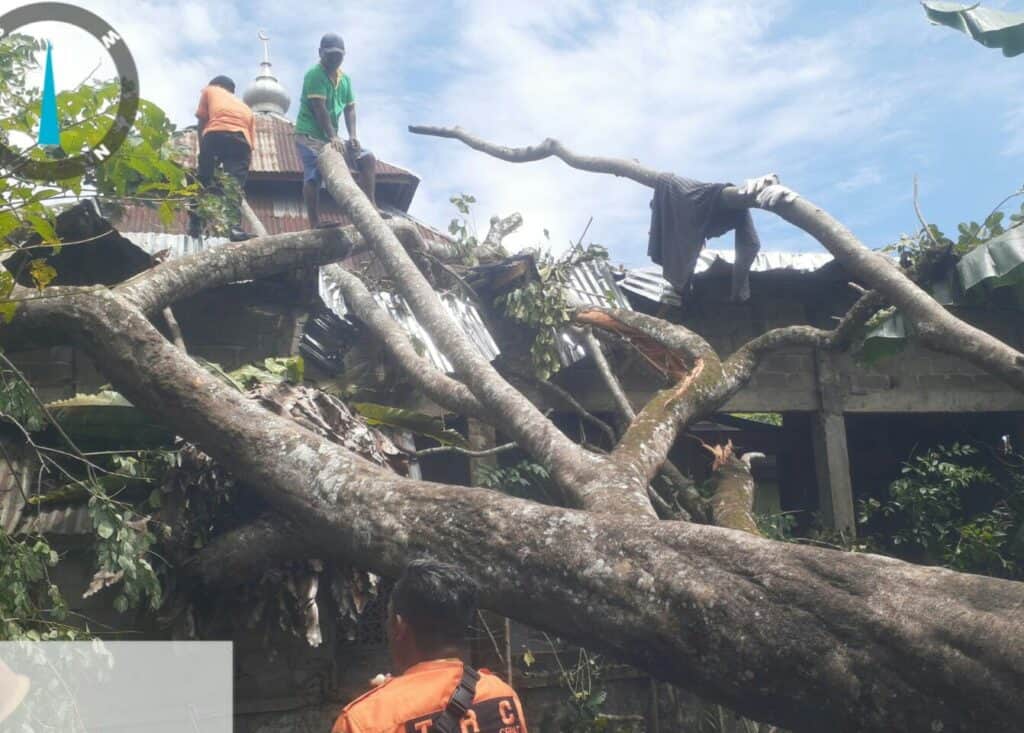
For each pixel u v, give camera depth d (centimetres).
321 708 627
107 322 519
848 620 312
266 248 661
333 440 575
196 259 630
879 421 1188
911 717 297
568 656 819
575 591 371
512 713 259
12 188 369
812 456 1158
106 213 646
